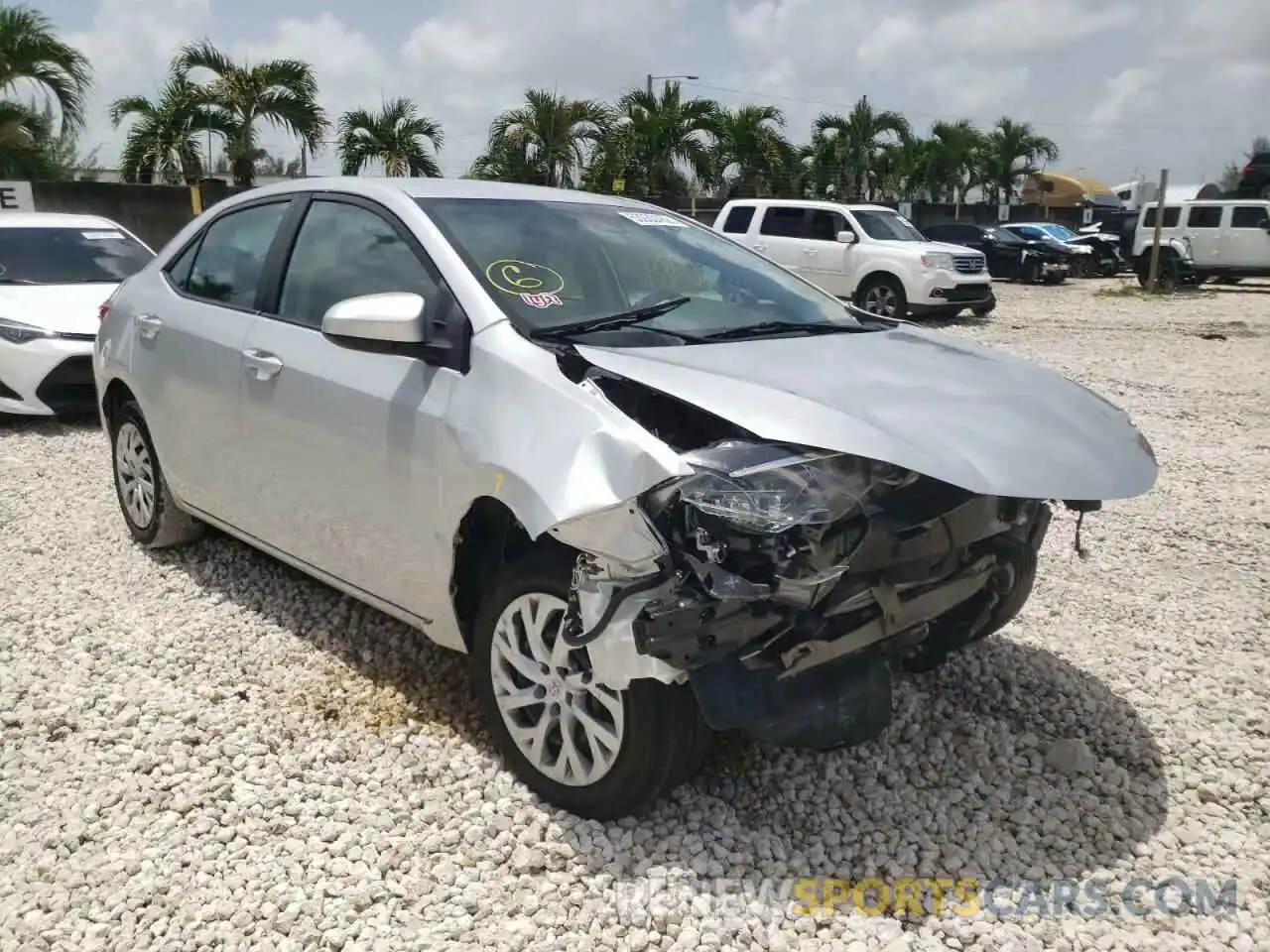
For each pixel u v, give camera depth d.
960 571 3.27
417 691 3.93
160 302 4.92
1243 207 24.08
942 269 16.95
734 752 3.57
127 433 5.31
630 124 25.61
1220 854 3.14
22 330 7.97
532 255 3.69
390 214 3.85
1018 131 40.56
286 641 4.34
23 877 2.92
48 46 18.52
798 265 18.12
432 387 3.38
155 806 3.24
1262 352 14.06
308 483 3.92
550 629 3.17
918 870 3.04
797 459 2.79
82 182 18.58
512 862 2.99
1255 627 4.76
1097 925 2.82
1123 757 3.66
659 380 2.95
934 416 2.98
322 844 3.07
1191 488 7.13
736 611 2.74
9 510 6.08
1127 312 19.89
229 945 2.68
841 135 34.56
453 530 3.28
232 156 19.95
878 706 3.00
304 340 3.96
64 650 4.26
